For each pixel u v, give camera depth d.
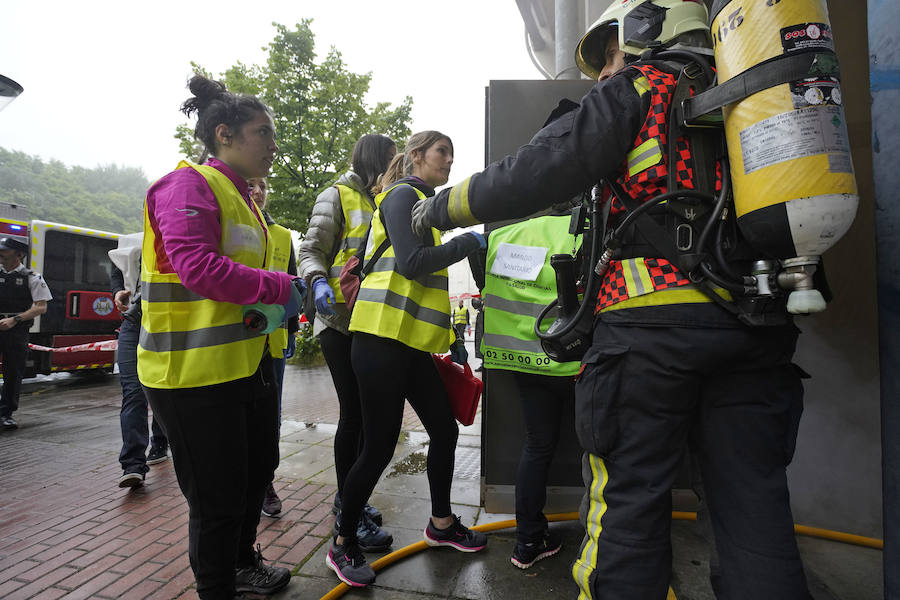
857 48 2.04
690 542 2.18
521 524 2.04
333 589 1.85
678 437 1.04
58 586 1.93
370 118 11.74
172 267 1.37
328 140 11.21
